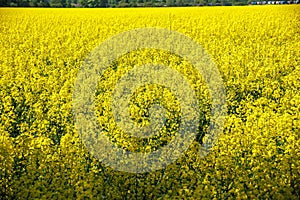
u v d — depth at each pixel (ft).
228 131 23.35
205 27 58.54
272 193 18.89
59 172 20.61
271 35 56.44
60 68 40.81
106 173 21.02
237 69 37.60
